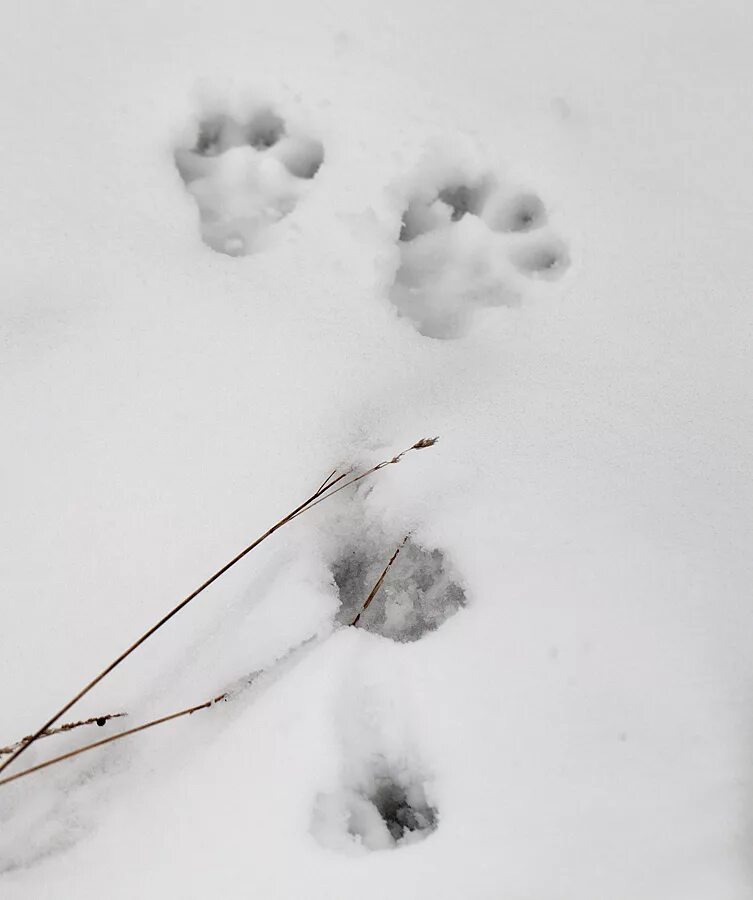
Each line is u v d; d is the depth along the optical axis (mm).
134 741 695
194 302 768
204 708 697
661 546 706
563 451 729
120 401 750
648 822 661
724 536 708
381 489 729
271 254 782
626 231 779
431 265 792
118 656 708
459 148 805
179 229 787
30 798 688
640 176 794
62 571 720
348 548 729
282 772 677
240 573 718
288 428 744
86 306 768
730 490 718
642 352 752
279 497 732
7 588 718
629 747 672
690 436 731
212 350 759
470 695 684
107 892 669
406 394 750
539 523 714
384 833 672
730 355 749
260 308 767
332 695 687
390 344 760
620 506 715
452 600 713
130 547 724
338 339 761
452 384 751
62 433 744
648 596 696
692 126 806
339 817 671
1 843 682
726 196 787
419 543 722
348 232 784
